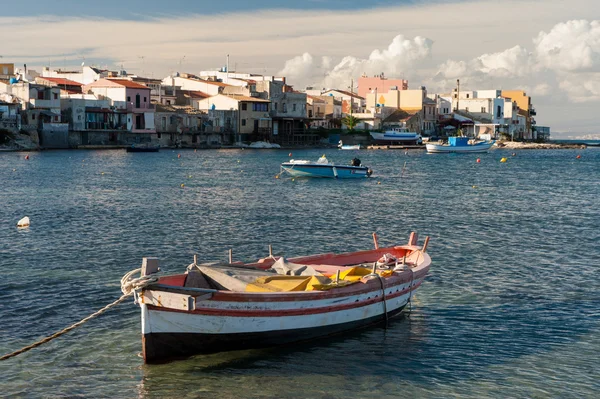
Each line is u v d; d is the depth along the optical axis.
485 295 23.66
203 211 45.41
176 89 156.00
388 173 85.25
